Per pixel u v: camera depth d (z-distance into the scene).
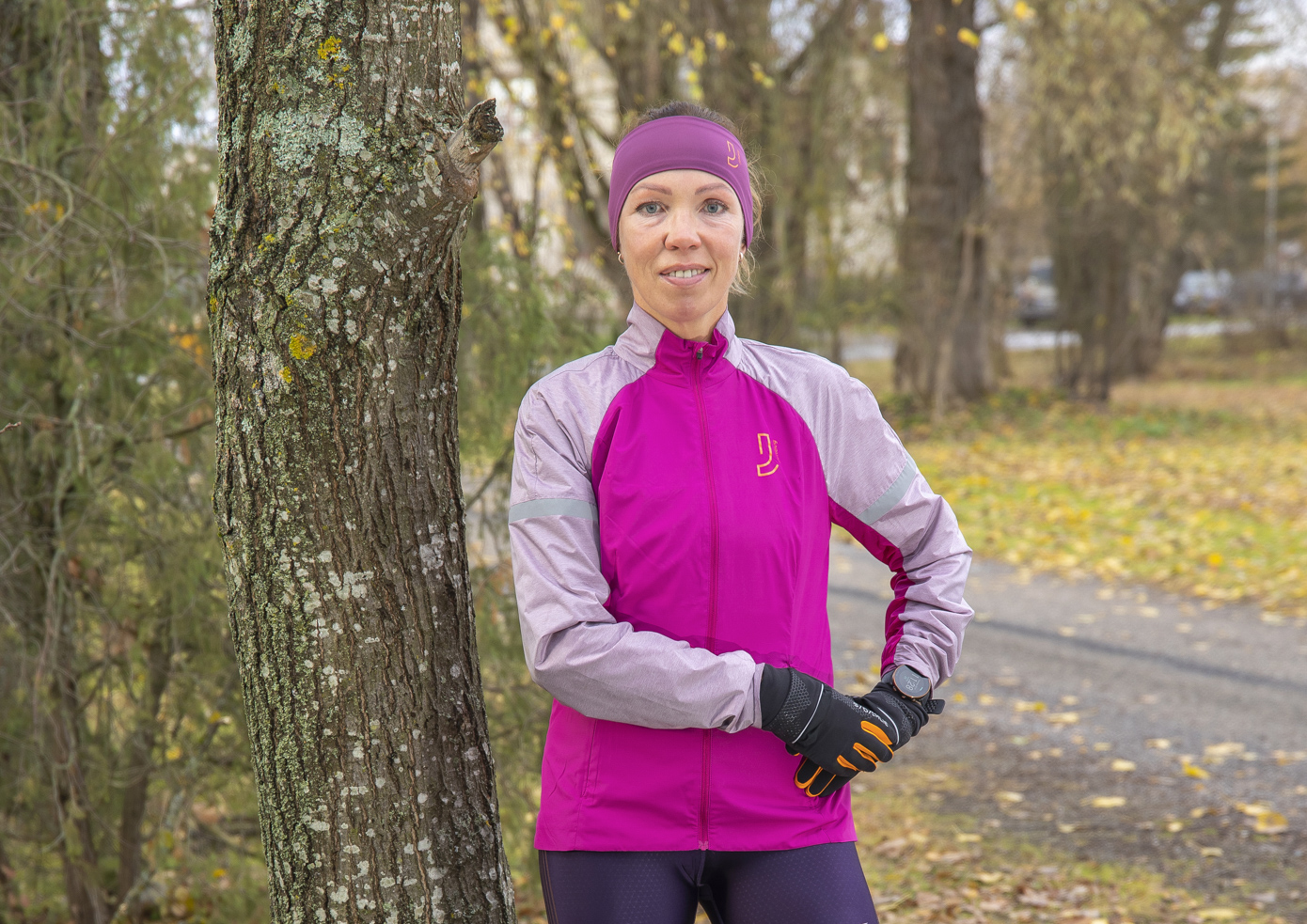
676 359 1.61
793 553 1.58
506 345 3.50
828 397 1.69
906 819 4.48
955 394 17.25
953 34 14.91
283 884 1.60
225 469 1.54
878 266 15.31
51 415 3.32
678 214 1.58
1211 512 10.17
